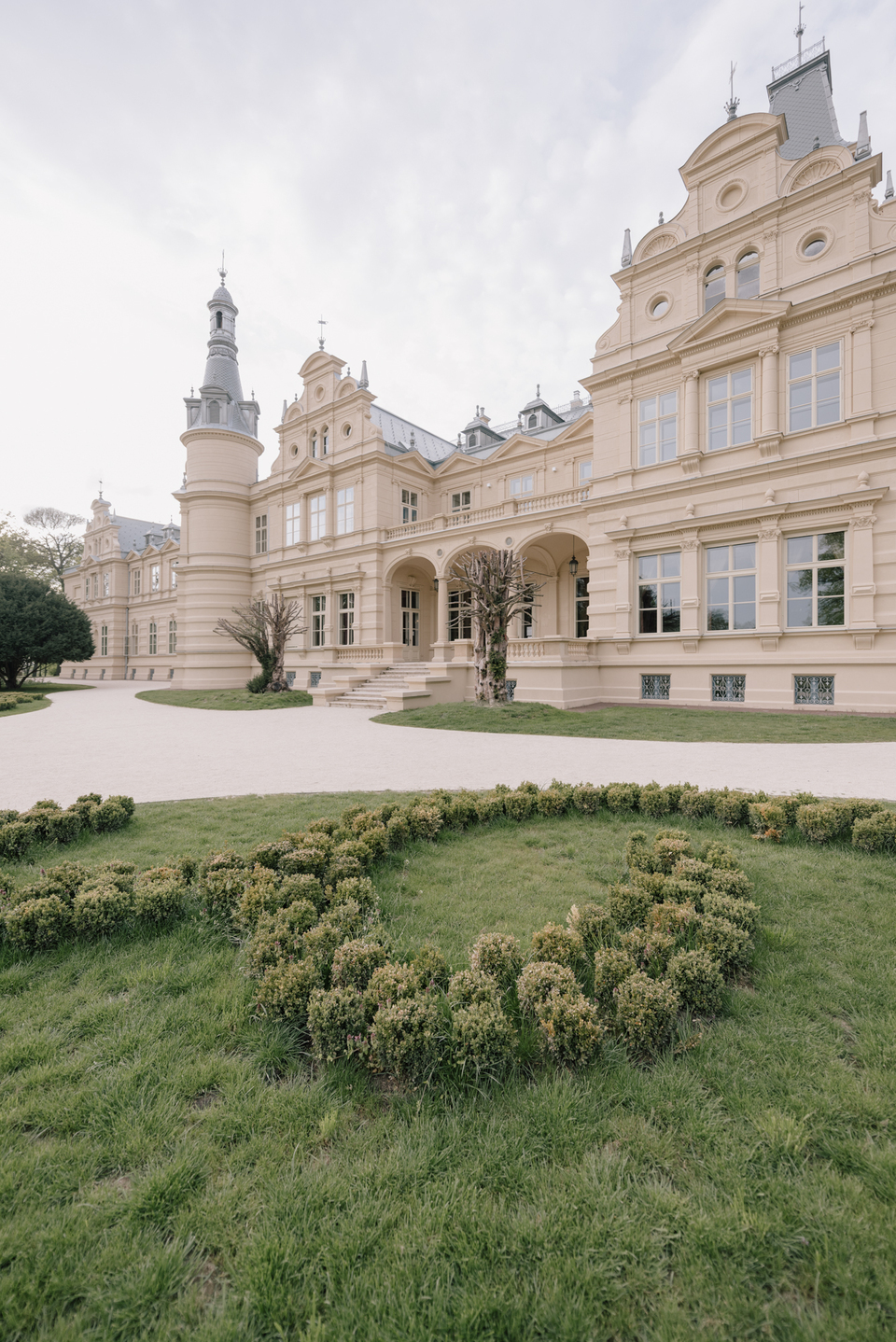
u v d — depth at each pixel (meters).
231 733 14.11
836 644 15.76
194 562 33.38
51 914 3.79
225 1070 2.73
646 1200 2.11
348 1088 2.65
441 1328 1.73
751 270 17.62
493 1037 2.67
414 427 33.75
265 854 4.89
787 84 20.59
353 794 7.72
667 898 4.17
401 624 28.17
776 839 5.73
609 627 19.89
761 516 16.66
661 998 2.87
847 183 15.88
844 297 15.59
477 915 4.23
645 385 19.36
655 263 19.12
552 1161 2.29
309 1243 1.96
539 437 26.66
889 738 11.70
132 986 3.40
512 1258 1.93
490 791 7.14
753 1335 1.73
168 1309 1.79
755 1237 1.97
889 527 14.95
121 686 37.31
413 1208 2.09
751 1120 2.45
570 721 14.41
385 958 3.32
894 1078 2.63
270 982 3.09
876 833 5.32
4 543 47.94
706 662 17.78
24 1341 1.72
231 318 35.94
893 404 15.15
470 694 19.56
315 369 30.03
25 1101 2.55
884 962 3.59
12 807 7.11
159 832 6.14
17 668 34.62
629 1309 1.80
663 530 18.45
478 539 23.66
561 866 5.20
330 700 21.66
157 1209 2.08
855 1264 1.88
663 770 9.07
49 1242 1.96
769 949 3.76
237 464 33.88
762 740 11.94
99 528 51.09
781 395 16.89
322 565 29.36
